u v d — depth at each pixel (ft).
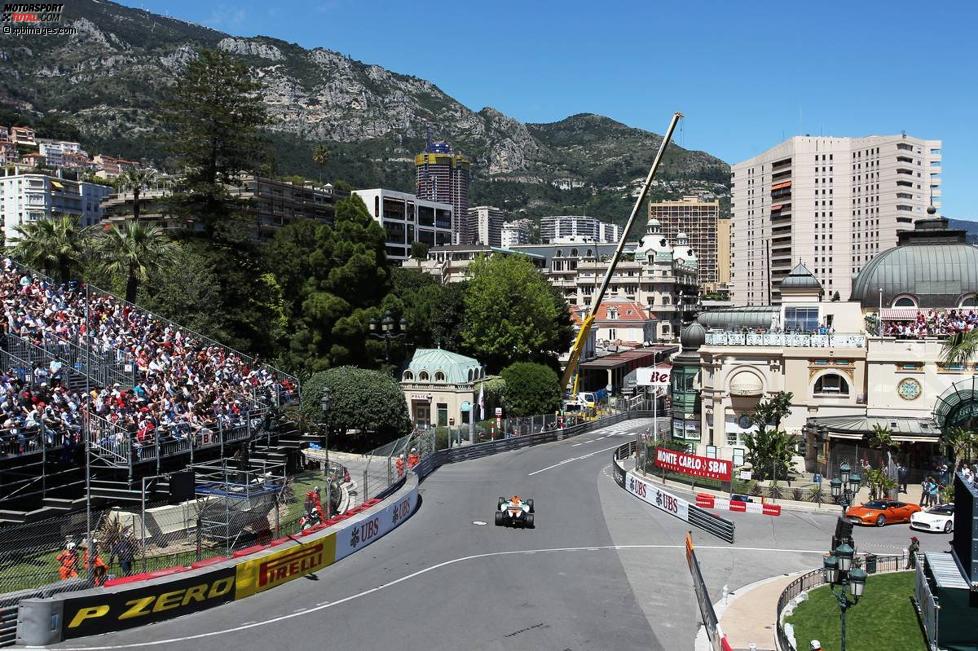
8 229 640.17
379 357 249.14
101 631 80.43
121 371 144.66
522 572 107.96
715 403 192.34
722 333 193.67
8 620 75.87
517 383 274.98
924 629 83.05
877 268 213.46
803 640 82.38
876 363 177.68
